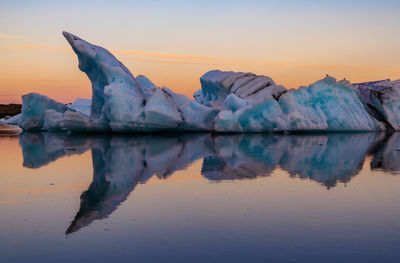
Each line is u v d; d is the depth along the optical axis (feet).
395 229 12.96
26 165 30.19
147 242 11.87
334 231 12.78
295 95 77.66
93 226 13.53
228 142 53.36
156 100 69.36
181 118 73.61
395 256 10.65
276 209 15.57
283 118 74.64
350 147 44.78
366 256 10.66
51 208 16.19
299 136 67.41
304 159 32.83
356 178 22.98
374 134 74.33
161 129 71.82
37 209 16.05
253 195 18.29
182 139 59.98
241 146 46.68
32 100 86.22
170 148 44.29
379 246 11.39
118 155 37.04
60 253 11.04
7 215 15.08
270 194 18.51
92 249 11.32
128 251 11.15
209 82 97.25
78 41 72.69
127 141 55.83
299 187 20.21
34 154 38.42
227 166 28.66
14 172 26.53
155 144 50.24
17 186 21.26
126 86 71.15
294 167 27.81
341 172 25.30
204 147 45.47
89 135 71.31
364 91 94.63
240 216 14.61
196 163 30.68
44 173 26.04
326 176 23.71
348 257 10.60
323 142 53.01
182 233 12.69
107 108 69.31
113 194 18.90
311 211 15.25
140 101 70.33
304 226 13.32
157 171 26.48
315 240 11.93
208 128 77.66
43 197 18.37
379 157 34.24
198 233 12.69
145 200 17.53
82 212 15.47
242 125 75.36
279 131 75.41
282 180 22.36
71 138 63.00
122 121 68.54
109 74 71.72
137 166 29.19
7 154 38.60
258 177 23.49
